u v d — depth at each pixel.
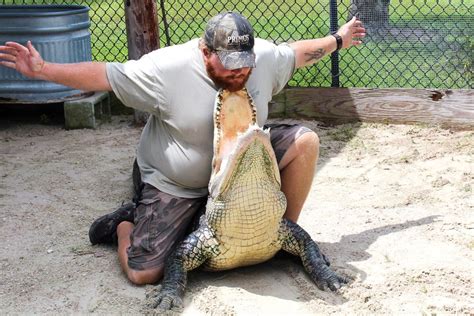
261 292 3.76
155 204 3.94
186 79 3.68
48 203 5.09
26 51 3.60
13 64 3.62
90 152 6.21
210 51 3.54
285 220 3.91
